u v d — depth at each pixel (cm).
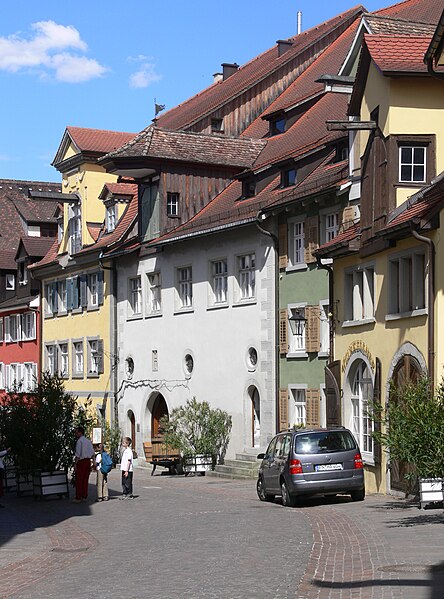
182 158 4319
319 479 2373
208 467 3825
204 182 4406
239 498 2756
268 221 3562
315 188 3238
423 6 3769
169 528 2000
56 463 3027
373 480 2655
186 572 1378
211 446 3809
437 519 1861
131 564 1502
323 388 3244
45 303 5666
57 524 2255
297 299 3406
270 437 3531
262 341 3594
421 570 1276
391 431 1847
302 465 2378
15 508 2764
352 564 1373
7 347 6184
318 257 2938
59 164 5441
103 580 1359
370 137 2639
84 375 5088
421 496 2095
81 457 2852
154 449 4084
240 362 3741
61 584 1353
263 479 2602
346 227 3014
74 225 5288
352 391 2833
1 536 2052
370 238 2567
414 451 1803
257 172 3900
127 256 4644
